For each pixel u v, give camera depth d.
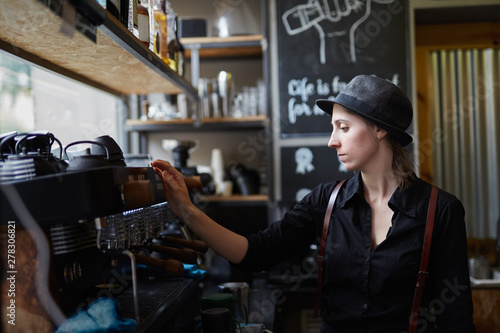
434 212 1.35
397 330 1.34
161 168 1.36
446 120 3.00
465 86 3.00
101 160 1.05
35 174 0.96
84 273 1.11
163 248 1.33
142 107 2.97
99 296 1.17
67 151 1.29
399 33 2.79
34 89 2.54
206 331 1.31
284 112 2.85
